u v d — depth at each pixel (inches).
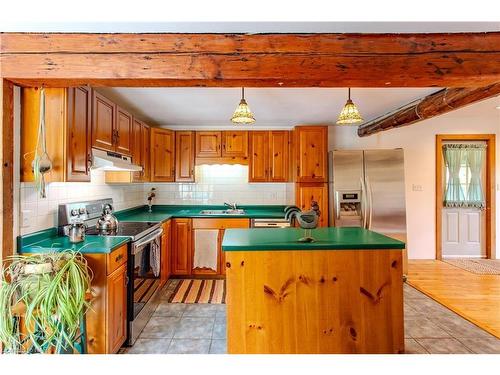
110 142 106.3
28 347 67.5
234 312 78.0
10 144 70.4
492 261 180.5
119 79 69.5
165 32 68.9
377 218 155.4
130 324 92.3
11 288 61.4
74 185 106.0
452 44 69.6
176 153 168.2
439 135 184.1
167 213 165.2
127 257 92.4
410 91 117.0
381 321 78.6
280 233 92.4
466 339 96.1
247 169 184.2
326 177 165.3
